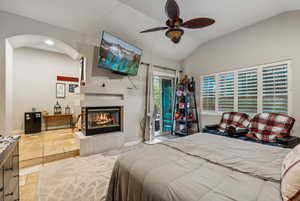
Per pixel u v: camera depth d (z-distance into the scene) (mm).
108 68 3260
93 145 3203
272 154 1496
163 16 3127
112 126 3668
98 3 2664
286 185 810
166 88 5086
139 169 1229
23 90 4492
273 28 3186
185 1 2693
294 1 2686
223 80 4109
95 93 3412
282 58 3064
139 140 4234
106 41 3094
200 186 941
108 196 1456
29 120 4383
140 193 1104
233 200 806
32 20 2697
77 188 1955
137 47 3822
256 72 3461
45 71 4895
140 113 4270
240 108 3758
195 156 1462
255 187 923
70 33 3100
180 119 4816
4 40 2461
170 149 1669
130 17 3111
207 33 3949
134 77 4117
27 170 2441
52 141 3668
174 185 969
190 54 5000
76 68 5520
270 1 2736
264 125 3000
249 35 3561
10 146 1213
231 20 3344
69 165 2619
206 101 4555
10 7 2426
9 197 1208
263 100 3357
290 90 2977
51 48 4738
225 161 1320
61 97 5199
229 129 3264
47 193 1850
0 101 2439
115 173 1448
